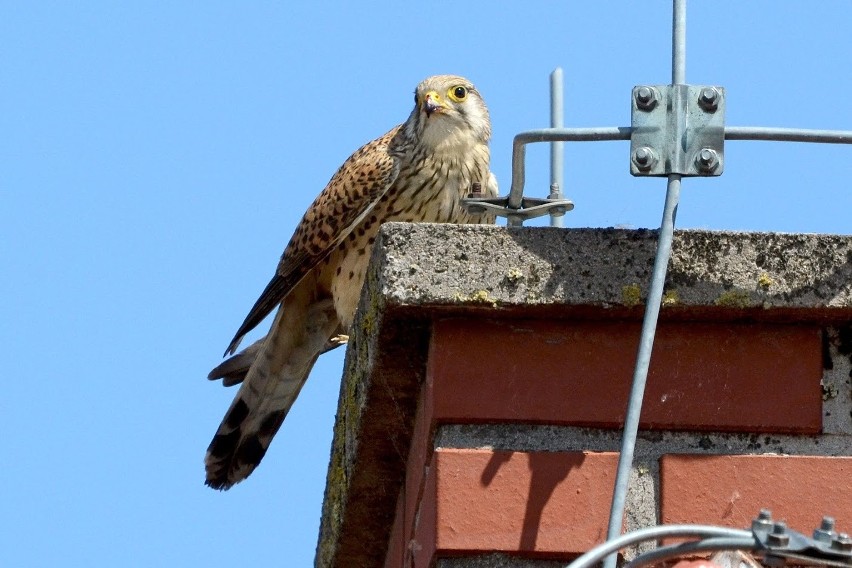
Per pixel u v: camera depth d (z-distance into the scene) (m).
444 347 6.70
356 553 8.98
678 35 6.68
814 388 6.66
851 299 6.60
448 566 6.48
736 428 6.61
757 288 6.61
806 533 6.44
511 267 6.64
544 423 6.63
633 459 6.60
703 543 5.05
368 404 7.48
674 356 6.68
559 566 6.46
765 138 6.61
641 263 6.64
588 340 6.70
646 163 6.55
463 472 6.53
